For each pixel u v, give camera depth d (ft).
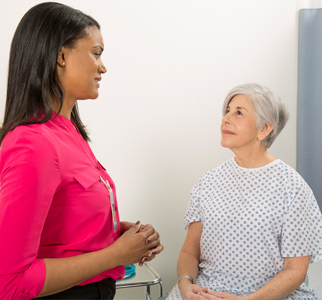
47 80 3.07
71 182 3.01
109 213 3.34
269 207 5.02
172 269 7.69
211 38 7.64
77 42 3.22
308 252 4.90
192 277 5.22
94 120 7.15
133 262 3.27
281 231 4.98
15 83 3.11
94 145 7.18
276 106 5.16
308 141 7.98
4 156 2.79
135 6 7.20
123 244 3.15
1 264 2.54
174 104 7.52
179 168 7.62
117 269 3.56
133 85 7.29
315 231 5.02
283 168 5.23
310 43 7.86
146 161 7.45
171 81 7.48
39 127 2.90
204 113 7.68
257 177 5.25
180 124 7.57
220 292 4.81
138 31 7.24
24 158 2.66
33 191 2.61
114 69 7.17
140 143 7.40
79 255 2.94
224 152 7.82
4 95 6.62
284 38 7.98
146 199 7.50
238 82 7.82
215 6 7.62
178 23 7.45
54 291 2.75
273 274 4.98
